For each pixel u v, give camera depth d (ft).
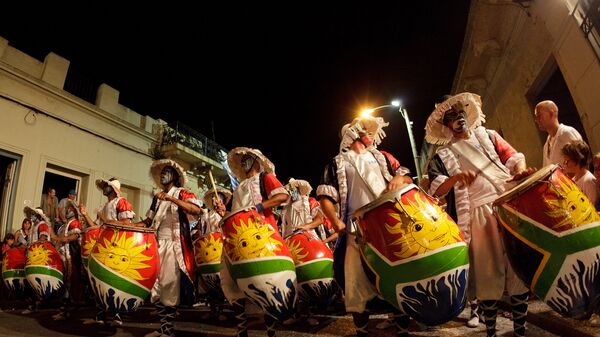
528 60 27.30
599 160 11.28
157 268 12.95
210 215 19.10
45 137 34.35
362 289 8.38
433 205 7.63
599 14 18.52
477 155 9.21
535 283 7.25
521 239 7.30
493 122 37.52
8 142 31.50
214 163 51.57
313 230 15.97
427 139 10.75
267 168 13.62
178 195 14.61
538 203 7.13
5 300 26.18
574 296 6.89
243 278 10.40
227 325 16.33
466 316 14.64
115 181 17.43
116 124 41.45
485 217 8.52
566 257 6.83
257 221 11.02
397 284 7.16
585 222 6.94
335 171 9.63
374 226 7.47
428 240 7.03
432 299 7.01
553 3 21.85
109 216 16.22
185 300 13.74
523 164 9.15
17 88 32.65
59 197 36.50
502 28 29.81
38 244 19.43
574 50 20.88
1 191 31.32
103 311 17.21
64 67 37.35
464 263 7.23
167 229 14.11
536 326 11.78
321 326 14.73
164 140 47.32
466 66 35.81
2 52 32.35
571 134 11.77
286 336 13.30
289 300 10.53
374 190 9.04
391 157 10.26
